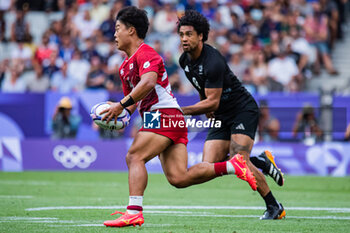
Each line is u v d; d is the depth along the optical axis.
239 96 21.19
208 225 18.77
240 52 62.81
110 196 30.58
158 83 17.81
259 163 21.84
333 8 68.12
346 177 45.69
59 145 48.56
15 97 48.09
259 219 20.88
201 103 20.19
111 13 64.31
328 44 66.69
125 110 18.39
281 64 61.22
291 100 47.53
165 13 64.06
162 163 18.59
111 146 49.06
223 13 65.31
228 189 36.38
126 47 18.19
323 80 64.19
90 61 60.72
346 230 17.78
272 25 65.44
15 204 25.86
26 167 48.38
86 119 48.44
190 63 20.88
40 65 61.50
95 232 16.50
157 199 29.67
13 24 67.00
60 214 22.14
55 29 64.75
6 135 48.28
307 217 21.89
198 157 46.78
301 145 47.78
